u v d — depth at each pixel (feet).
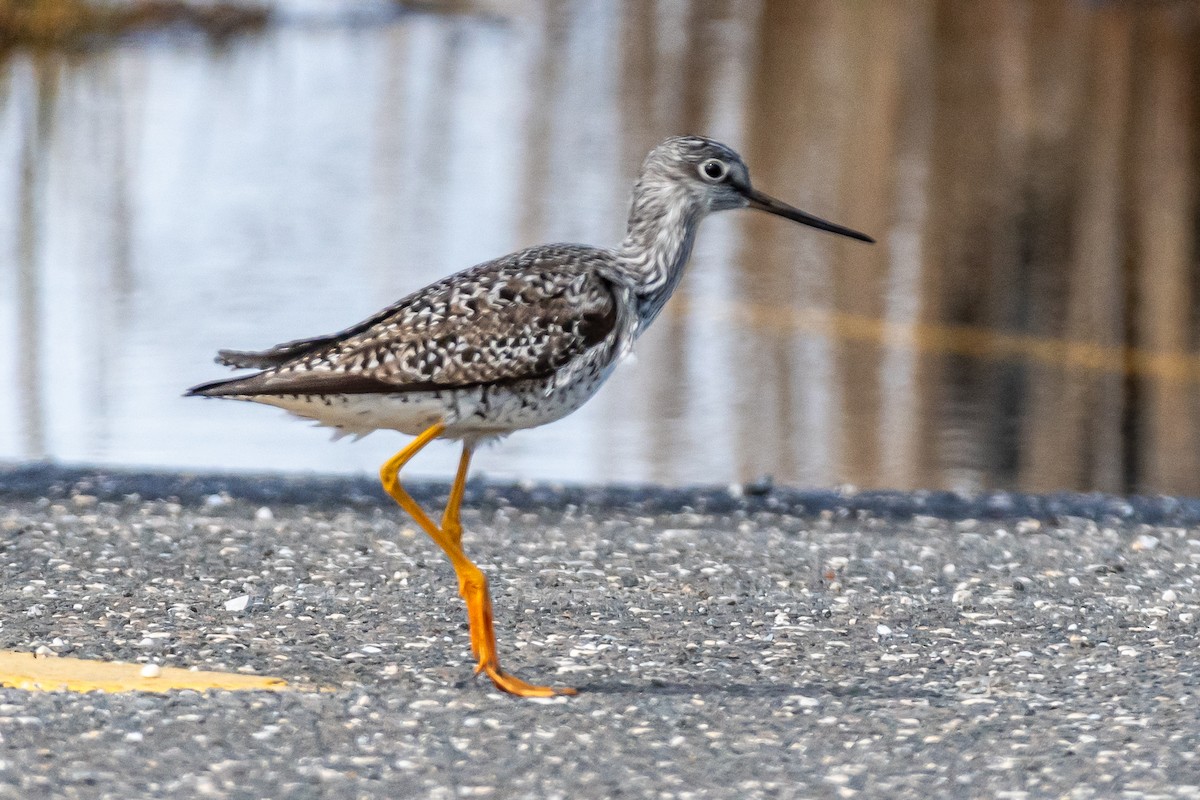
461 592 26.76
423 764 22.58
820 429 54.54
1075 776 22.38
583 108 110.32
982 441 53.67
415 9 153.69
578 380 26.91
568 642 29.25
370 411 26.12
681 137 29.91
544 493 42.14
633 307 27.73
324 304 65.57
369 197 84.58
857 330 67.56
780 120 107.65
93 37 125.59
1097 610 32.04
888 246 80.33
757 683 26.91
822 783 22.13
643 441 52.95
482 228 78.69
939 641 29.76
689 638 29.68
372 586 32.71
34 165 89.04
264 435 52.11
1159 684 26.76
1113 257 79.30
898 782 22.18
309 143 97.55
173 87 112.27
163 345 60.03
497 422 26.55
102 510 39.42
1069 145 102.22
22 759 22.20
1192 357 65.57
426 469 49.42
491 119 106.42
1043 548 37.42
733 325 67.31
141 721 23.82
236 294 66.95
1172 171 96.02
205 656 27.61
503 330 26.03
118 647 27.94
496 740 23.62
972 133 105.09
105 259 71.67
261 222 79.10
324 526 37.78
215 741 23.15
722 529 39.34
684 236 29.58
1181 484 50.14
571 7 159.22
